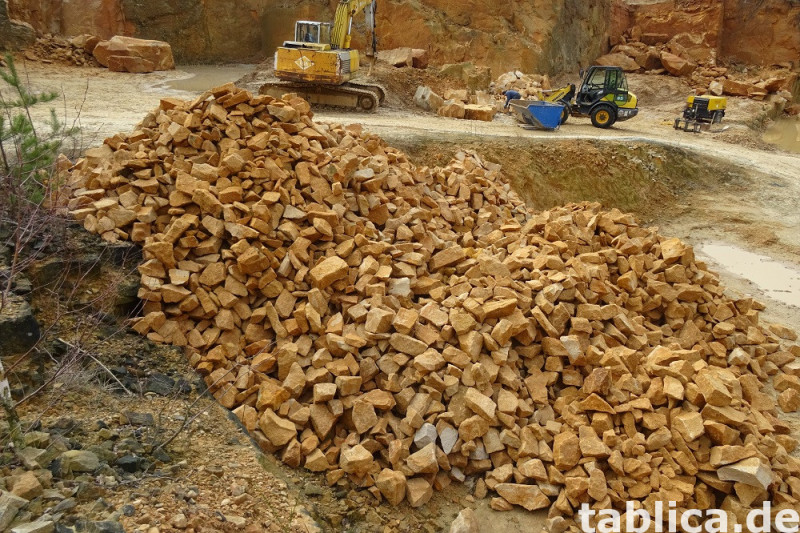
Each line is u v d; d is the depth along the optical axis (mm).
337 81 19359
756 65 38500
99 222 7609
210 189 8141
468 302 7617
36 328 5902
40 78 22172
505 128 20000
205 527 4375
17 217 6914
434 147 15469
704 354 8969
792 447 7398
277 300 7551
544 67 31750
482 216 11367
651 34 39250
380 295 7676
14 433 4539
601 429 6801
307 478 6176
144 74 26203
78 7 28125
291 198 8445
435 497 6434
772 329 10297
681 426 6660
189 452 5430
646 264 9883
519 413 7023
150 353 6828
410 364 7121
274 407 6551
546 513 6379
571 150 17234
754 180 19031
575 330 7879
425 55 27500
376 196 9430
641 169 18047
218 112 9078
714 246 15008
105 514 4141
